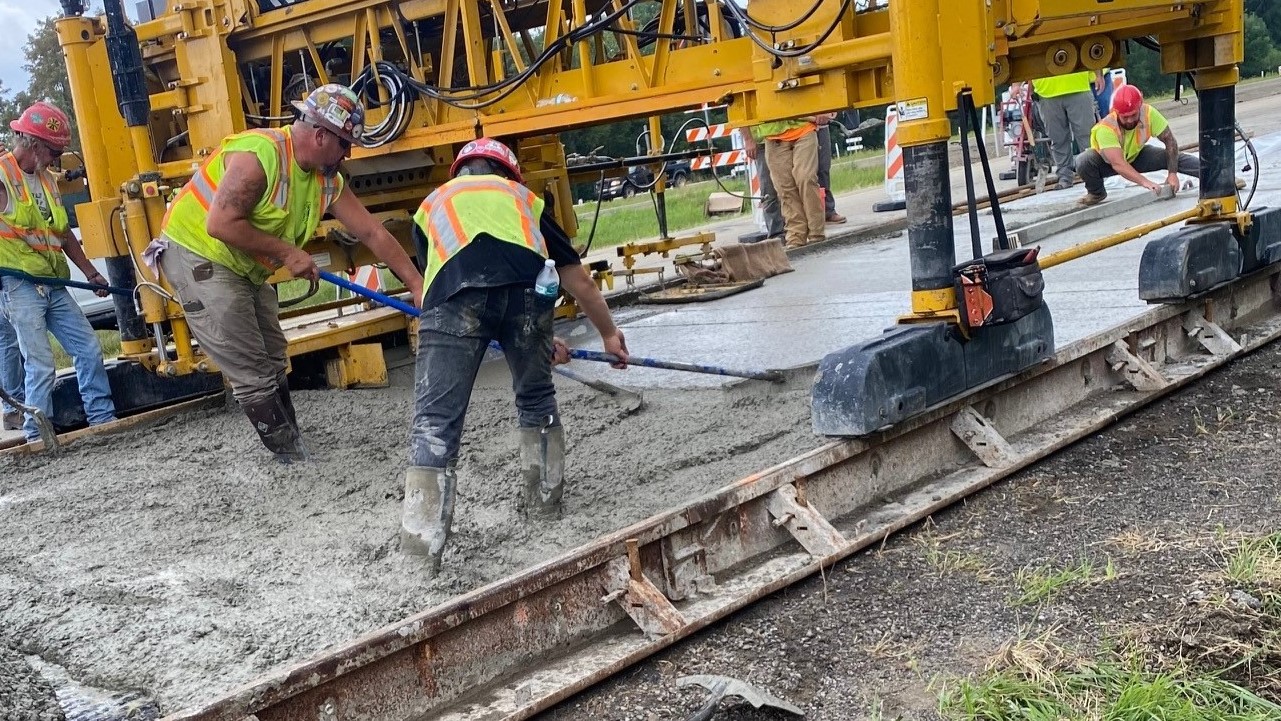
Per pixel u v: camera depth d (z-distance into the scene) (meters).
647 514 4.06
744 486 3.49
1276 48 55.22
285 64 7.50
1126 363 4.90
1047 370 4.59
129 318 6.61
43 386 6.23
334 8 6.41
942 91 4.04
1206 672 2.68
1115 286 6.74
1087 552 3.45
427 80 7.29
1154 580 3.18
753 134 11.53
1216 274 5.29
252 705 2.44
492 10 6.55
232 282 4.95
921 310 4.18
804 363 5.72
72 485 5.19
